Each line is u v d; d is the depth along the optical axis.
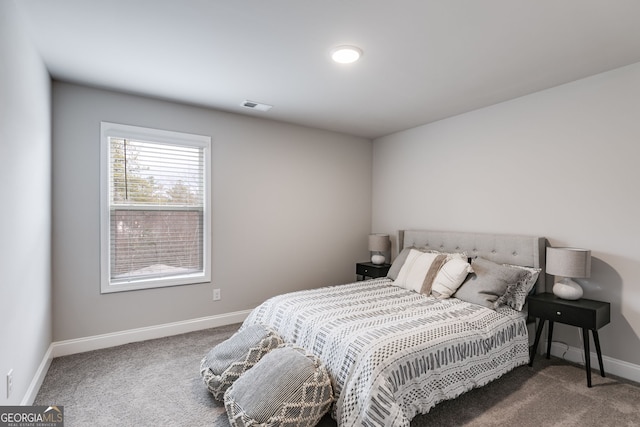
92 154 2.95
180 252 3.44
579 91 2.76
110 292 3.04
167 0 1.75
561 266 2.55
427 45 2.21
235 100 3.29
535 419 1.97
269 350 2.22
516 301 2.74
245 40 2.17
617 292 2.55
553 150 2.92
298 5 1.79
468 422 1.93
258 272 3.90
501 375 2.36
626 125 2.51
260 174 3.90
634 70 2.47
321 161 4.39
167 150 3.34
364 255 4.81
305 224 4.27
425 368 1.93
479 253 3.34
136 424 1.93
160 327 3.29
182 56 2.39
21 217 1.91
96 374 2.51
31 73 2.11
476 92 3.04
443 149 3.88
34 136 2.20
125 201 3.13
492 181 3.38
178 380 2.44
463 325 2.28
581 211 2.74
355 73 2.66
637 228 2.46
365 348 1.88
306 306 2.60
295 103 3.37
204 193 3.53
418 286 3.07
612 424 1.92
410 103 3.35
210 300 3.58
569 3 1.76
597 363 2.66
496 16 1.88
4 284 1.64
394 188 4.54
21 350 1.92
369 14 1.87
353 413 1.73
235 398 1.83
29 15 1.88
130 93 3.09
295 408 1.74
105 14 1.88
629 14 1.85
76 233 2.88
